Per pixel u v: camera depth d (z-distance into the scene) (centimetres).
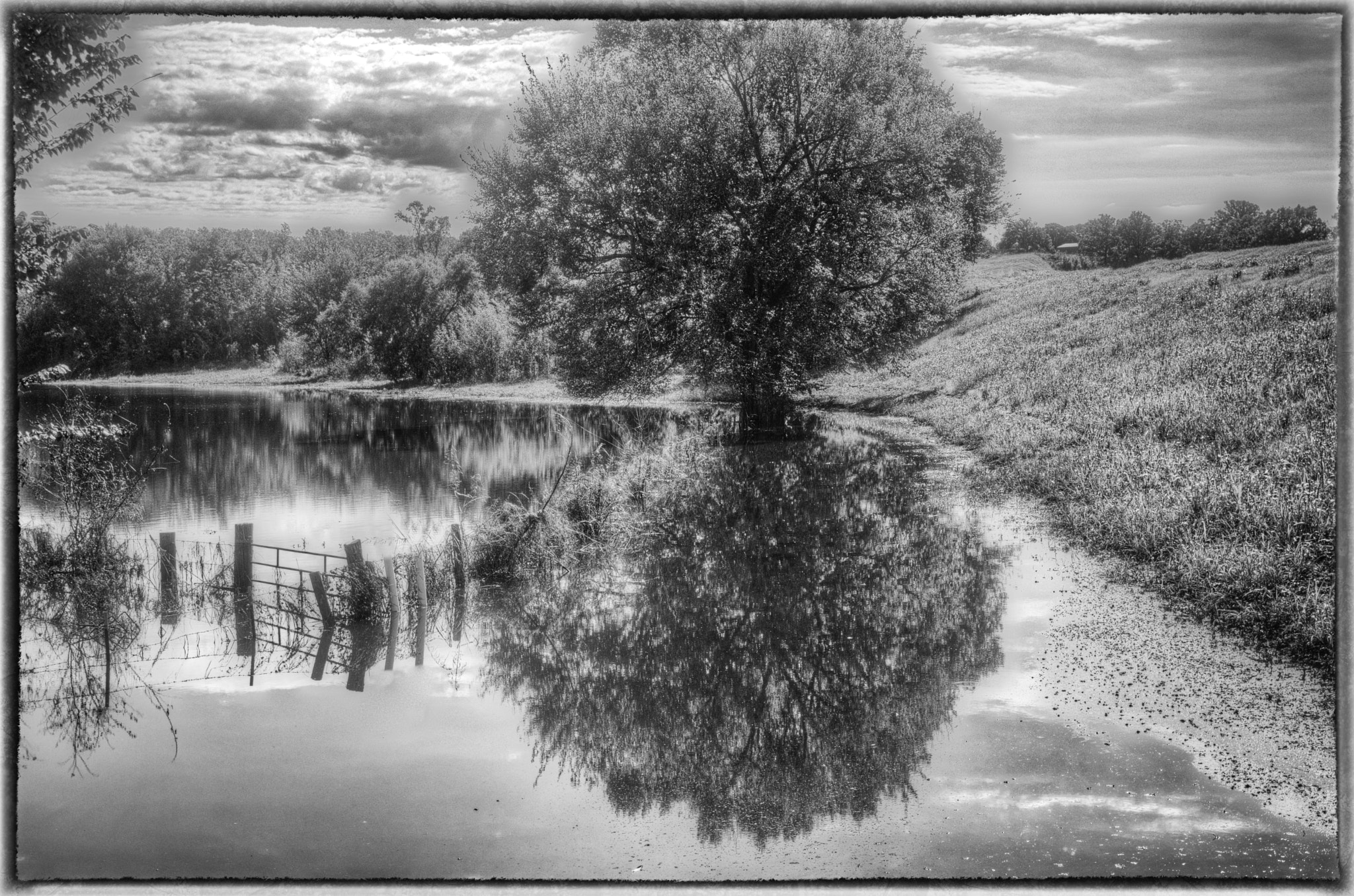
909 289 3900
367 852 761
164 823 829
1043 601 1346
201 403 6512
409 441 3953
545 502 1825
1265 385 2228
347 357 9500
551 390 6712
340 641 1383
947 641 1211
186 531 2108
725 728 1004
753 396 3619
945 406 3828
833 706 1037
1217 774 837
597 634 1340
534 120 3594
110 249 10262
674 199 3469
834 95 3466
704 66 3516
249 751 988
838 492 2297
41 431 2000
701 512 2117
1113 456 2019
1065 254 8525
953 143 3944
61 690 1198
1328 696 982
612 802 854
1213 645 1142
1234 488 1510
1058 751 894
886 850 744
